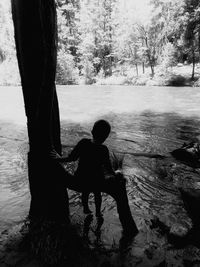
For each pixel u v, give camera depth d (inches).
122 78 1759.4
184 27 1531.7
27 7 116.3
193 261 114.0
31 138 131.6
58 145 144.3
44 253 116.3
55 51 125.5
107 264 111.8
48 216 134.3
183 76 1524.4
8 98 890.1
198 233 133.3
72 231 129.8
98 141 130.7
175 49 1576.0
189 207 157.8
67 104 719.7
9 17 1905.8
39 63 122.3
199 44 1496.1
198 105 681.6
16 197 178.5
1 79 1701.5
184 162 253.8
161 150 295.6
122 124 450.3
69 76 1798.7
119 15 1946.4
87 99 846.5
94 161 131.0
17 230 133.1
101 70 1963.6
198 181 207.2
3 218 150.1
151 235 132.5
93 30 1989.4
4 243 124.3
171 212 155.5
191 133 380.8
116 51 1962.4
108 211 156.8
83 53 1918.1
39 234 125.0
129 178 208.5
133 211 157.2
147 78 1638.8
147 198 175.3
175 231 130.6
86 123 464.1
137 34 1722.4
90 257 115.8
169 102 745.6
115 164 216.2
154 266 111.1
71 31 2101.4
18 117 524.1
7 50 1812.3
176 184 199.8
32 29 118.6
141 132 387.9
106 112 580.4
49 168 131.7
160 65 1717.5
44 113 126.9
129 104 712.4
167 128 415.5
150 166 238.8
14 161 258.1
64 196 136.9
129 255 117.5
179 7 1542.8
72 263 112.0
